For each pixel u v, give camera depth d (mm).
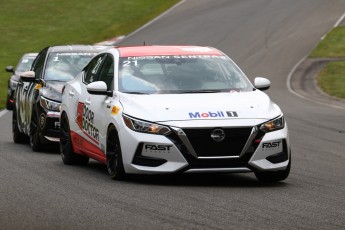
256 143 34969
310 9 177250
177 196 32094
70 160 43375
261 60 132250
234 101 36344
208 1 194125
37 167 41688
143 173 34969
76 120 42438
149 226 26062
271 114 35844
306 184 36125
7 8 192875
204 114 35094
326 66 123188
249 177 38531
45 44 162500
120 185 35031
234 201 31000
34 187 34125
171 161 34625
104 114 38156
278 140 35469
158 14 184000
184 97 36750
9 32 172625
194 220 27062
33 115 51312
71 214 28062
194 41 152375
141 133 35031
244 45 146625
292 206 29969
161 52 40562
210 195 32438
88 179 37031
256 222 26828
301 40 148250
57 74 53094
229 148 34719
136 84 38281
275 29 159250
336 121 68812
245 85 39031
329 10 175125
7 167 41188
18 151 50656
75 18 183375
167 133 34688
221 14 177250
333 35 151000
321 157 46938
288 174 36344
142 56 40094
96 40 162750
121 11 188125
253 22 167000
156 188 34219
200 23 169500
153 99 36500
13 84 90188
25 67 93688
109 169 37344
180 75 38844
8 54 154125
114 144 37062
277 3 185875
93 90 38344
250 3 187250
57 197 31562
